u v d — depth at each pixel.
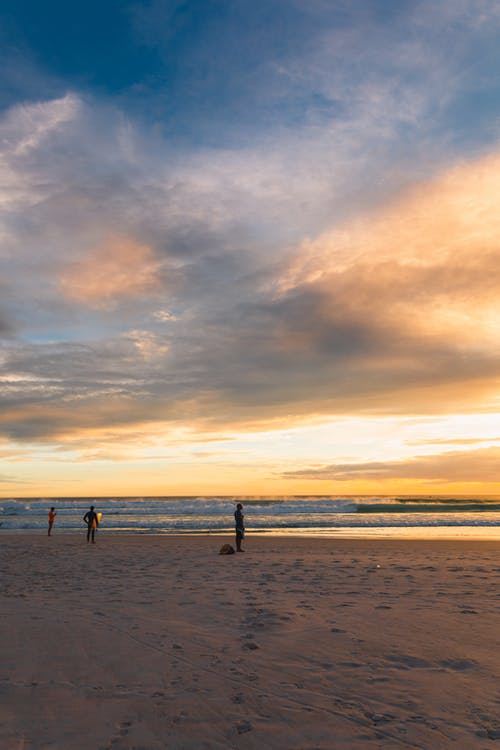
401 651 5.25
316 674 4.60
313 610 7.25
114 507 64.62
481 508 56.53
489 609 7.25
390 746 3.22
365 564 13.34
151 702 3.98
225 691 4.21
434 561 14.08
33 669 4.76
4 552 18.25
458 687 4.25
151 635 5.94
